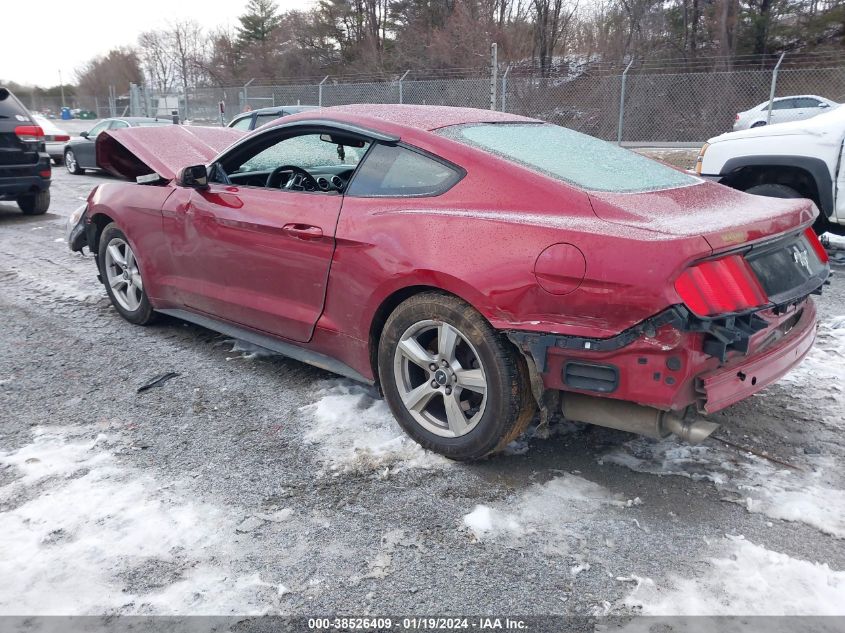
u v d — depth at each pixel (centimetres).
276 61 4800
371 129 334
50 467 301
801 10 3156
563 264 251
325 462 305
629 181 309
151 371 416
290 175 434
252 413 357
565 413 283
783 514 264
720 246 243
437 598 221
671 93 1983
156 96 2650
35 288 616
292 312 359
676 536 252
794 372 405
